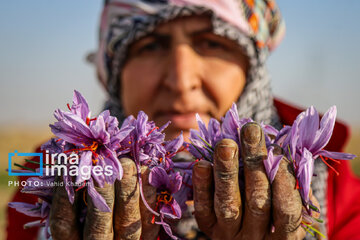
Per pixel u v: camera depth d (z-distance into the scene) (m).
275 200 0.24
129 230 0.24
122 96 0.47
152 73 0.42
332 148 0.48
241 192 0.25
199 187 0.25
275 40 0.52
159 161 0.26
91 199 0.23
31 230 0.51
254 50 0.44
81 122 0.23
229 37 0.42
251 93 0.44
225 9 0.42
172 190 0.25
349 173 0.49
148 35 0.42
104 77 0.52
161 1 0.42
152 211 0.24
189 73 0.40
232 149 0.24
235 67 0.43
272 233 0.25
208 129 0.27
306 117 0.25
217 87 0.41
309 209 0.25
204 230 0.27
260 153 0.24
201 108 0.41
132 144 0.24
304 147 0.25
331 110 0.25
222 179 0.24
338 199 0.47
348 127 0.46
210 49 0.42
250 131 0.24
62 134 0.23
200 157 0.27
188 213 0.35
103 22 0.50
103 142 0.23
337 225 0.45
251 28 0.44
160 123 0.41
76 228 0.24
